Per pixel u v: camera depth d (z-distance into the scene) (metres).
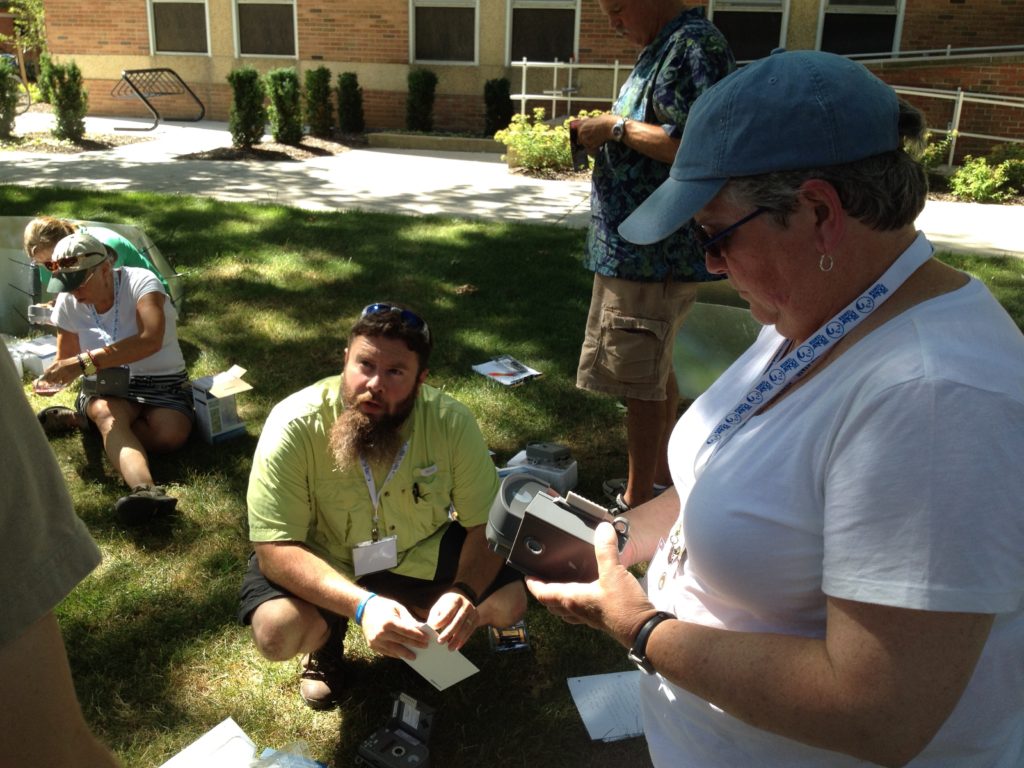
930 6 12.95
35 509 1.27
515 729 2.69
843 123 1.17
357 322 2.55
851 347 1.25
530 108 14.59
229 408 4.39
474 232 8.35
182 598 3.24
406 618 2.41
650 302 3.41
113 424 3.99
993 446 1.09
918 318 1.21
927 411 1.11
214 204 9.14
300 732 2.67
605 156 3.38
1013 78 12.30
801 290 1.28
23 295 5.54
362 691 2.82
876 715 1.14
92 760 1.42
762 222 1.25
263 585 2.64
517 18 14.27
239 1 15.23
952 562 1.09
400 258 7.39
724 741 1.50
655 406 3.58
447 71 14.70
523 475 1.97
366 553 2.67
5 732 1.27
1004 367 1.15
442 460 2.71
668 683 1.62
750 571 1.32
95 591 3.25
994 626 1.25
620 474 4.21
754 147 1.21
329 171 11.72
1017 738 1.37
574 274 7.14
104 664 2.90
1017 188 11.19
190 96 15.94
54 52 16.11
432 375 5.18
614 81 13.97
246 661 2.94
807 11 13.27
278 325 5.87
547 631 3.12
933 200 10.81
